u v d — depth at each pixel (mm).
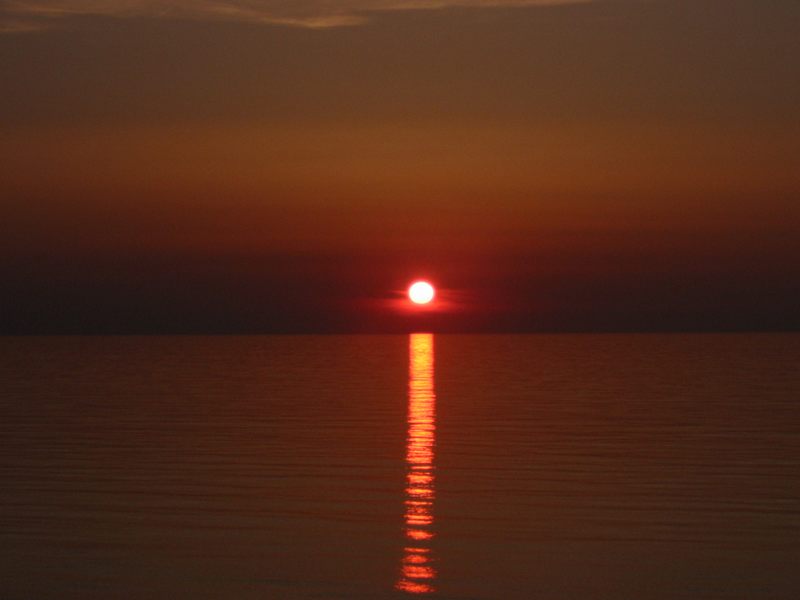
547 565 20688
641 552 21656
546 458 35031
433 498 27703
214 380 84188
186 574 20016
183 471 32406
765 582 19422
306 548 22062
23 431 43688
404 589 19078
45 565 20688
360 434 42406
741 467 32750
